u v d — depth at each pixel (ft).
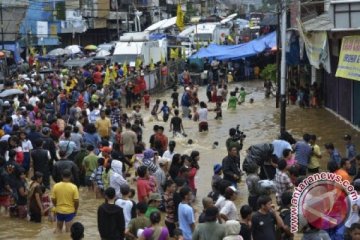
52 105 99.35
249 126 105.29
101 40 271.49
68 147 65.57
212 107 130.93
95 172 61.05
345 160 51.19
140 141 72.02
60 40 236.02
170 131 100.94
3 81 136.26
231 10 341.82
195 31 247.50
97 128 76.13
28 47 201.26
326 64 87.97
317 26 99.25
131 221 40.29
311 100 122.93
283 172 48.67
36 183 55.16
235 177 57.82
